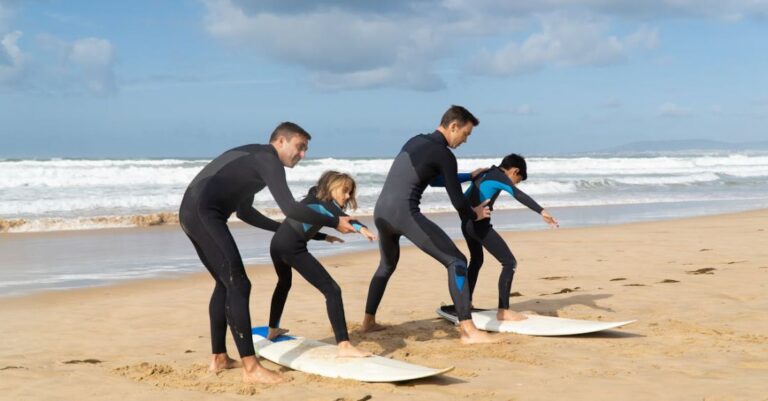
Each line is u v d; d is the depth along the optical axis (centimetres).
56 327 650
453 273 542
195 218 444
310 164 3822
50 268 1059
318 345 509
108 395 416
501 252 600
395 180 537
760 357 485
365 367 454
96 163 3444
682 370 455
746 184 3391
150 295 833
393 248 570
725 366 463
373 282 587
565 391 412
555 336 564
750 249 1145
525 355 502
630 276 897
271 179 438
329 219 436
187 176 2836
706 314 641
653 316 641
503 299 603
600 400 393
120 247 1308
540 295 777
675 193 2823
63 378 455
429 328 609
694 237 1337
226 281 443
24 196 2159
